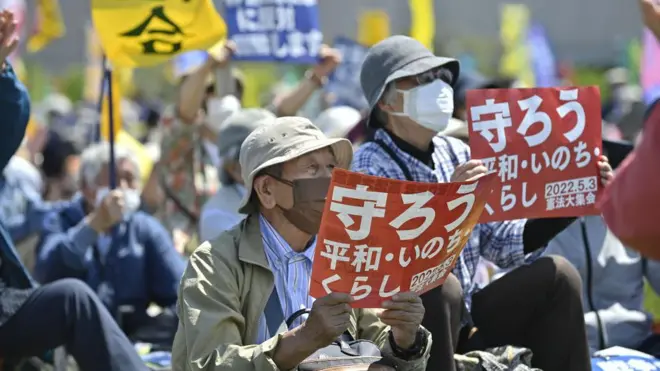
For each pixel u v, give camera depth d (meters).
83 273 14.95
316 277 9.09
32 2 51.19
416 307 9.34
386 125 12.60
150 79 51.53
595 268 14.17
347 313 9.09
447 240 9.29
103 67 16.77
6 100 11.73
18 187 17.70
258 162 10.00
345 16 68.38
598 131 11.88
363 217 8.90
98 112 16.97
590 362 11.80
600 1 77.56
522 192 11.75
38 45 22.55
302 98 19.22
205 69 18.39
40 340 11.69
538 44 39.44
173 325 15.02
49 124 35.41
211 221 15.36
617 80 49.16
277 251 10.13
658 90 29.73
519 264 12.34
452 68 12.73
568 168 11.81
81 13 68.12
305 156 9.96
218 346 9.48
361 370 9.28
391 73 12.27
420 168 12.37
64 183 22.78
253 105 26.06
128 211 15.36
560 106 11.81
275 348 9.17
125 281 15.06
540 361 11.87
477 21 72.44
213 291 9.80
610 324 13.87
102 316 11.61
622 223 8.18
